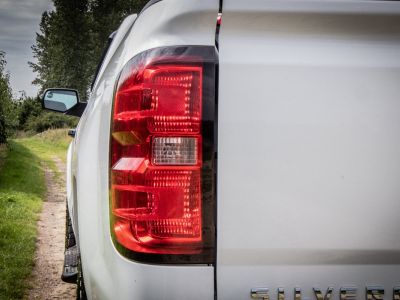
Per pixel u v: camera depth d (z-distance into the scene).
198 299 1.48
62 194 13.13
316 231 1.53
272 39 1.53
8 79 18.58
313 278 1.55
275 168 1.50
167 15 1.51
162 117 1.46
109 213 1.57
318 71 1.52
